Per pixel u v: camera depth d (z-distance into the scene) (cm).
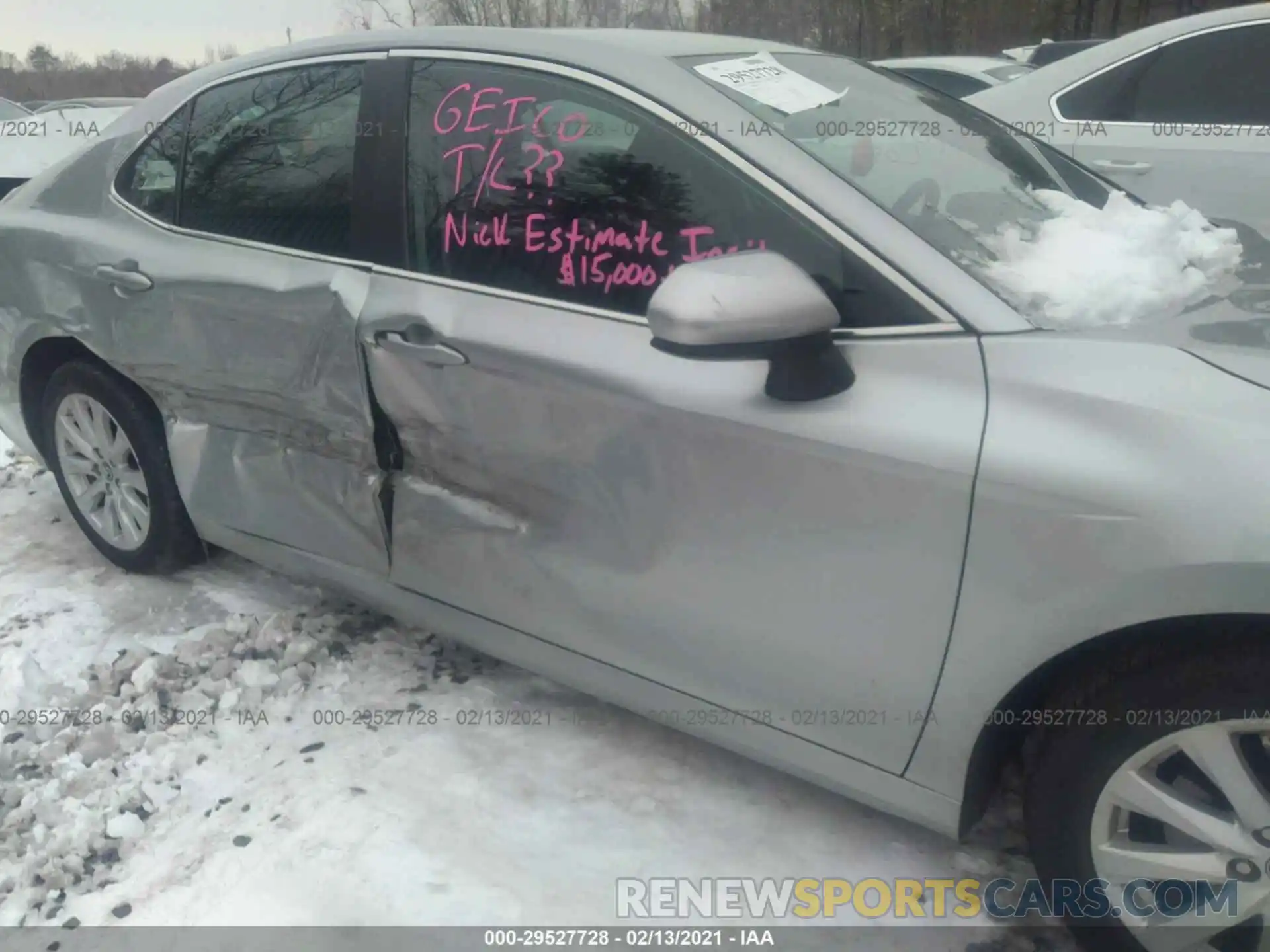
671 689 221
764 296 175
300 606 322
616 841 229
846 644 192
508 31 246
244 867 226
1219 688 162
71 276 313
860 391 185
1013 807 235
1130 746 173
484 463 233
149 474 320
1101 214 225
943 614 180
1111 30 1950
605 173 218
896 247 190
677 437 201
